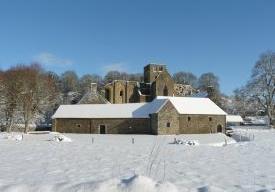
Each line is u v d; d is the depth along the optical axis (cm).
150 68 10794
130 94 10469
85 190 970
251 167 1822
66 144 3438
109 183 1005
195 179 1427
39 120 9212
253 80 8938
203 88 14538
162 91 9850
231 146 3378
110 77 16725
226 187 1255
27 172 1587
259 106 9500
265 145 3462
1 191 1013
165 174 1551
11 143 3547
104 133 7781
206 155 2442
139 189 955
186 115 7619
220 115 8006
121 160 2075
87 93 9038
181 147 3228
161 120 7244
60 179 1398
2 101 7988
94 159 2120
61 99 11225
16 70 8044
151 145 3475
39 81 8094
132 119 7594
